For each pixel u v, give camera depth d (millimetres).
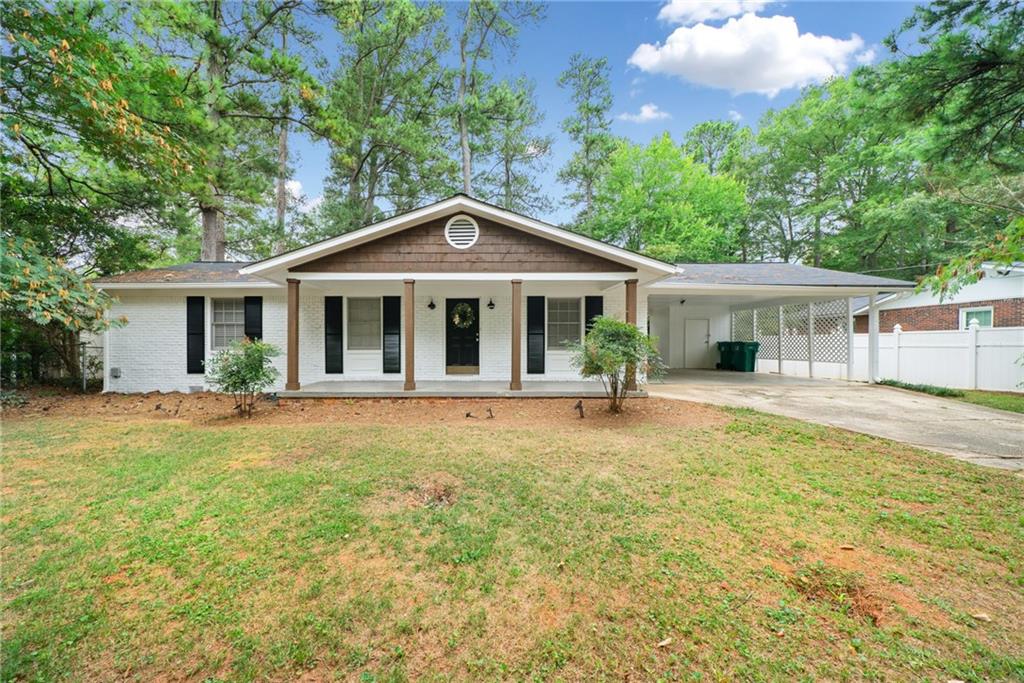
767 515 3484
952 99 7570
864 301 16125
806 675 1900
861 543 3070
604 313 10570
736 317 17031
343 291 10477
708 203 22172
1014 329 9688
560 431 6086
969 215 14312
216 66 12984
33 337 10156
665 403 8047
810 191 22938
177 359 10258
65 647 2057
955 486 4113
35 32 5453
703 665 1961
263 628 2186
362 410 7652
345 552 2889
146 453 5027
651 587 2539
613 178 22797
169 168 8203
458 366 10609
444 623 2230
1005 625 2244
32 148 7215
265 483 4051
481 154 22938
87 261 12711
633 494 3875
